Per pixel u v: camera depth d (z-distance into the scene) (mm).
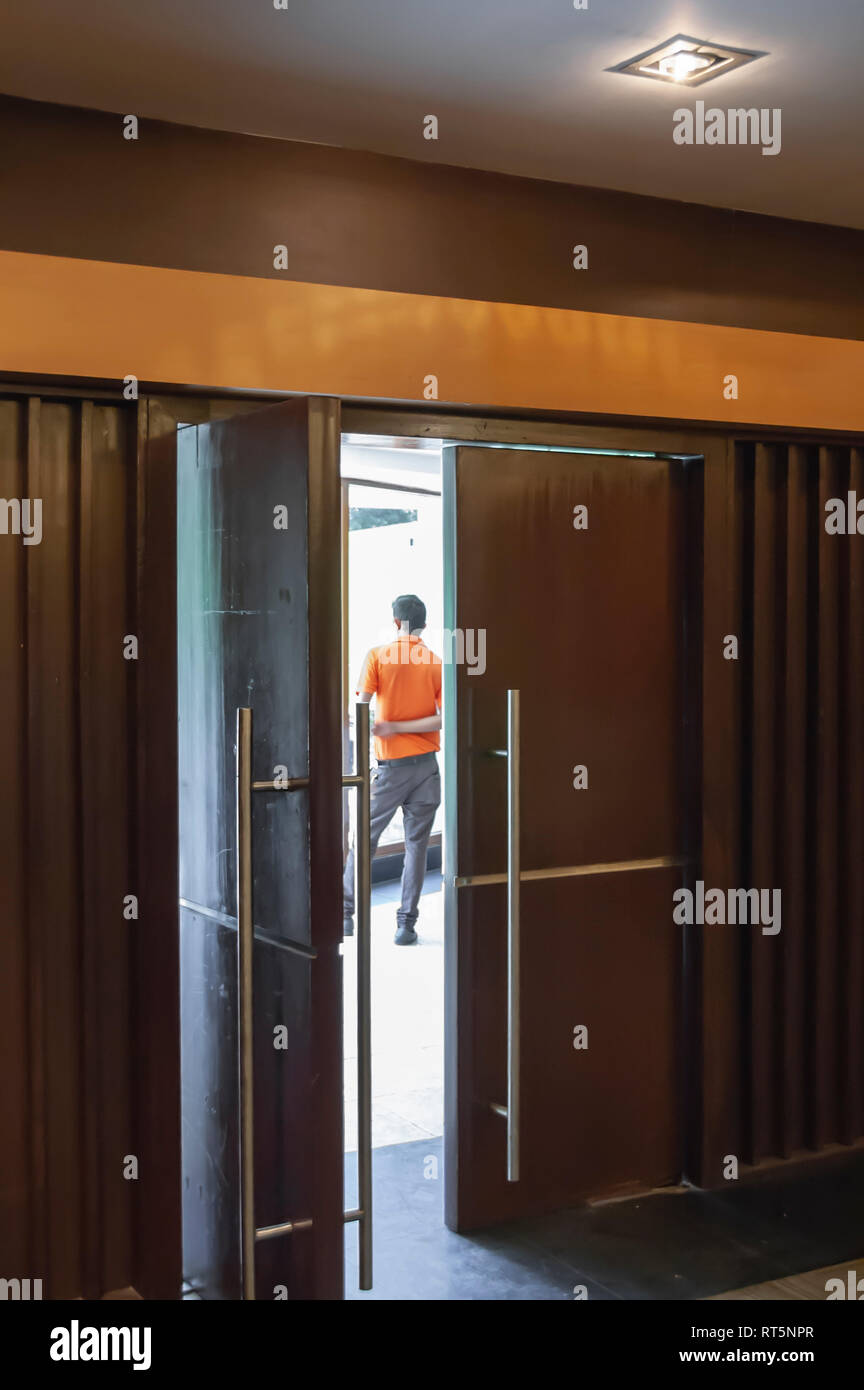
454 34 2211
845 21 2182
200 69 2316
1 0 2051
